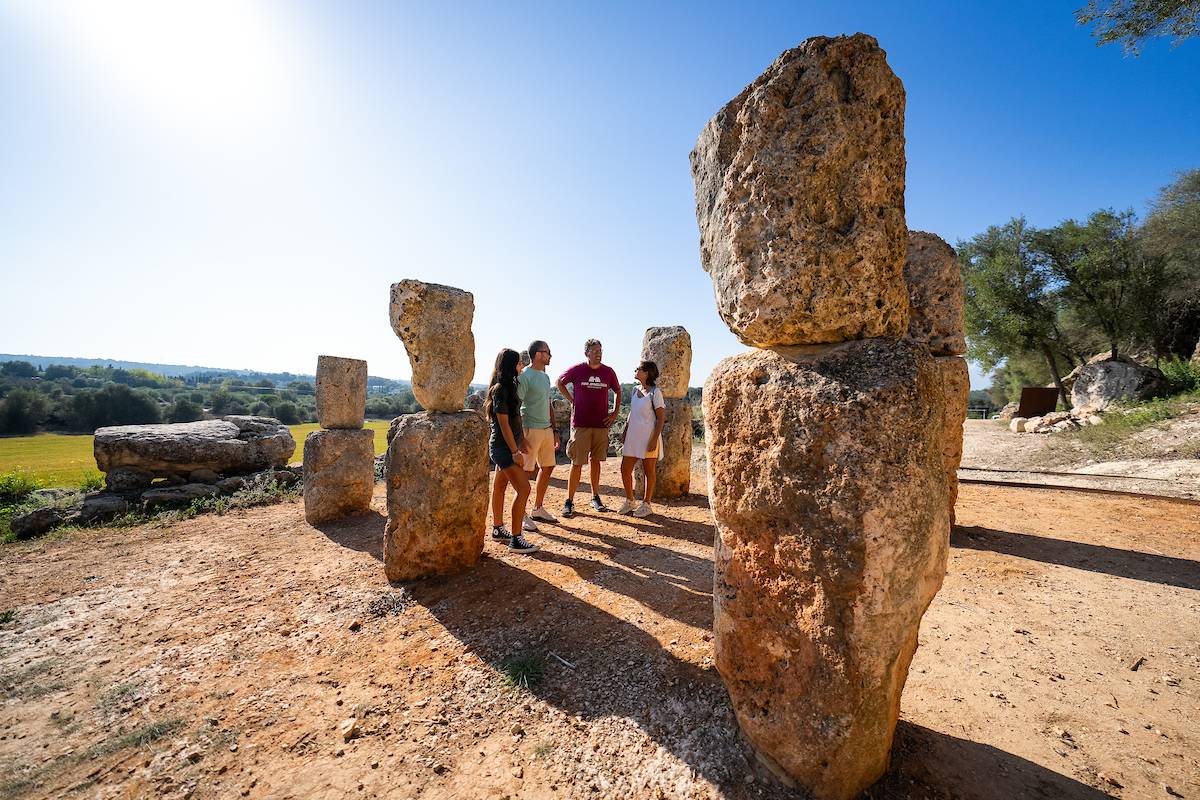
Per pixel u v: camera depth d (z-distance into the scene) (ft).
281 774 6.78
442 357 13.56
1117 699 7.72
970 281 61.26
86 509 19.90
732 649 6.42
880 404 5.23
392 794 6.38
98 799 6.45
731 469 6.28
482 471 13.74
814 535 5.47
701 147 7.36
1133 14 23.57
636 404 18.35
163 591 13.07
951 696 7.84
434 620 10.89
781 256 5.92
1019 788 6.00
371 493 20.45
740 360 6.56
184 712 8.13
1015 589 11.72
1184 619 10.13
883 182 5.89
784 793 5.84
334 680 8.89
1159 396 41.47
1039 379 80.12
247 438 25.99
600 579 12.62
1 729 7.85
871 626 5.25
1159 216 50.72
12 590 13.30
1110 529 15.80
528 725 7.50
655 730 7.11
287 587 13.05
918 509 5.28
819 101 5.79
